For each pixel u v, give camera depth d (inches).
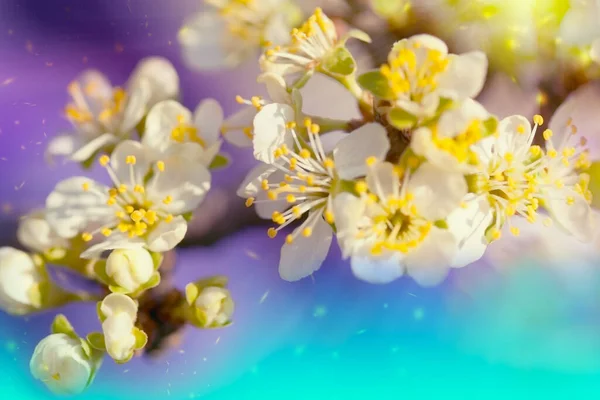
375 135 8.5
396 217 8.5
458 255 8.6
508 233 9.3
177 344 9.0
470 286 9.3
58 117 9.2
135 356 8.9
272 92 8.7
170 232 8.8
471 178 8.6
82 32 9.3
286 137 8.6
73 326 8.9
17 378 8.9
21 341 9.0
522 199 8.7
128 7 9.3
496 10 9.3
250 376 9.2
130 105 9.0
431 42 8.5
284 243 9.0
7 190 9.0
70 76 9.3
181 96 9.2
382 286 9.3
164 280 9.0
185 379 9.1
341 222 8.4
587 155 9.1
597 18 9.2
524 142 8.7
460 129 8.3
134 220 8.8
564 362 9.3
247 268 9.2
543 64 9.3
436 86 8.4
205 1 9.3
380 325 9.3
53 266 8.9
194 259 9.1
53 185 9.1
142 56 9.3
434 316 9.3
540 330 9.3
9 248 8.9
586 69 9.3
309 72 8.8
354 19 9.2
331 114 8.8
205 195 9.0
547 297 9.3
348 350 9.2
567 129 9.2
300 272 8.8
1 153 9.1
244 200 9.1
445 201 8.4
